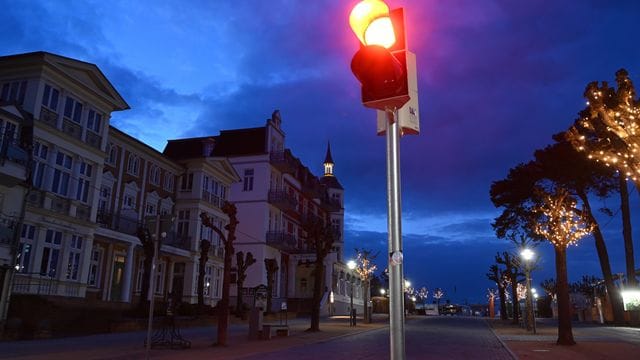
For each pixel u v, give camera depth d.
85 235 25.81
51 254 23.81
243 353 16.27
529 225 32.06
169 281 35.91
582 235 21.33
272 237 46.09
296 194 54.88
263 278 44.59
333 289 54.97
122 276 31.38
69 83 24.98
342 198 71.81
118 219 30.23
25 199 21.45
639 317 37.97
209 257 38.94
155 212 35.22
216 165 39.97
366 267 41.00
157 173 35.97
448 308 93.12
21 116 22.03
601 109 10.55
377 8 4.38
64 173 24.89
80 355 14.33
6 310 19.25
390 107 4.54
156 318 25.72
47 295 22.19
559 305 21.03
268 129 48.31
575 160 34.41
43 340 18.44
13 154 20.36
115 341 18.89
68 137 24.72
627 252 38.28
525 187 37.38
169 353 15.90
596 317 53.09
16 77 23.66
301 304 49.03
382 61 4.40
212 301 39.44
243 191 46.97
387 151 4.49
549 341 22.75
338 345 20.00
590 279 61.94
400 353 4.01
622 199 38.09
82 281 25.41
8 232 20.20
